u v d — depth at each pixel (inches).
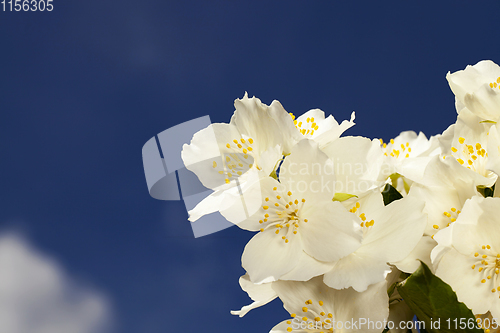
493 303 10.2
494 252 10.2
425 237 10.4
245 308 10.8
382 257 10.2
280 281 10.5
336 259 10.1
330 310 10.4
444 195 10.6
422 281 9.8
